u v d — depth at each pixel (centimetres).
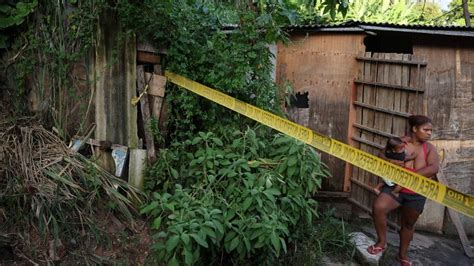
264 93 421
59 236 326
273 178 350
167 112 408
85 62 395
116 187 378
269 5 399
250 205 319
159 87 402
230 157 366
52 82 396
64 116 399
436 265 396
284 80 500
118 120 399
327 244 394
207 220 299
